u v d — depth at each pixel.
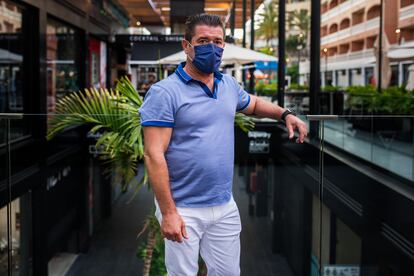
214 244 2.10
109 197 5.31
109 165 5.34
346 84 15.54
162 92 1.90
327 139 4.69
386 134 5.37
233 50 9.70
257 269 5.18
